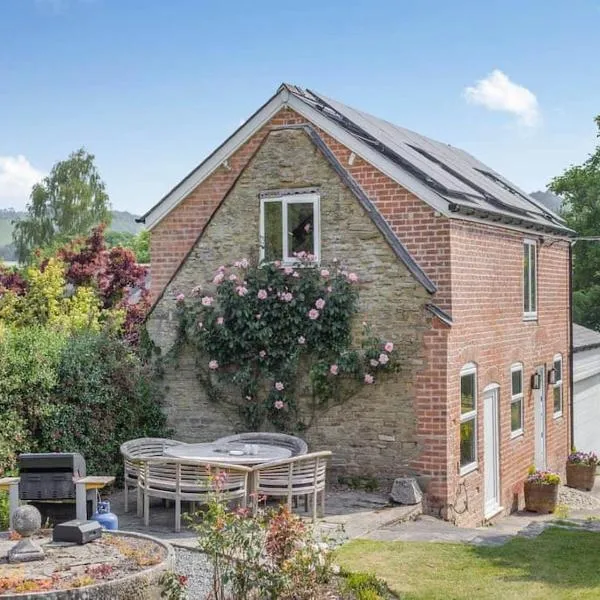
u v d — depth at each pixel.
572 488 22.20
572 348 23.27
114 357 15.56
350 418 15.45
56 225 66.94
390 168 15.40
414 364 14.98
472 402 16.12
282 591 8.21
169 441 14.87
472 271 15.98
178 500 12.20
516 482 18.66
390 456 15.15
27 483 11.15
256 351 15.99
